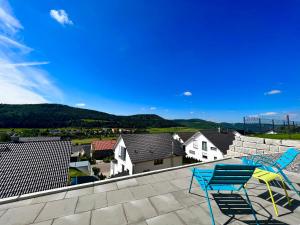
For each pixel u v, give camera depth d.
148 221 2.89
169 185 4.35
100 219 2.94
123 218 2.97
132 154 25.81
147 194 3.86
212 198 3.69
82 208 3.28
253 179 4.80
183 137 44.56
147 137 29.61
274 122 17.59
